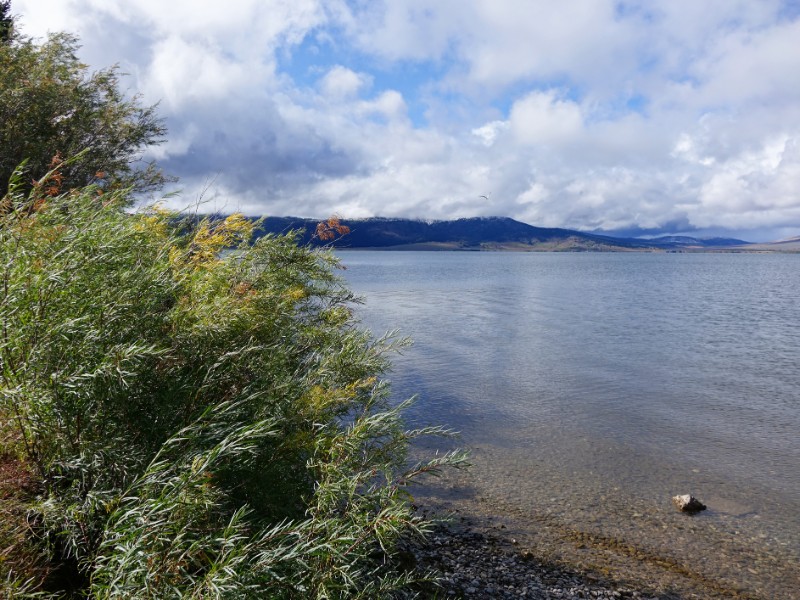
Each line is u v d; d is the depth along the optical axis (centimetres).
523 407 1594
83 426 309
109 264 366
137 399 349
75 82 1152
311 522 300
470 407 1573
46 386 291
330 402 443
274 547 287
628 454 1225
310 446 404
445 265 16388
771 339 2997
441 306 4606
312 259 674
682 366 2253
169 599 230
